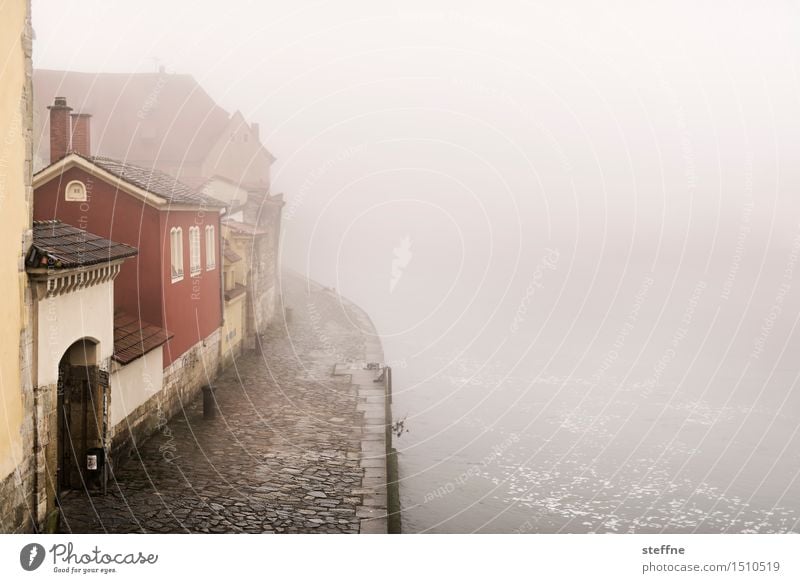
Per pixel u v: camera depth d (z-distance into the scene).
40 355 13.13
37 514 13.03
